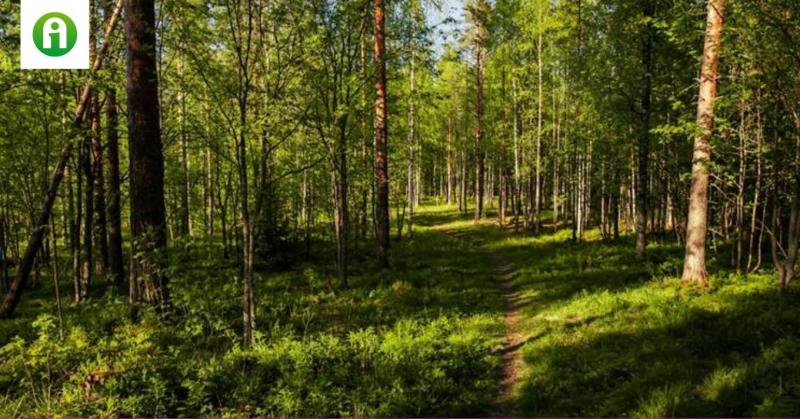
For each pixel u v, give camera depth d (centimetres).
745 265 1401
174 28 893
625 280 1349
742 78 1151
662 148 1905
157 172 994
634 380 644
